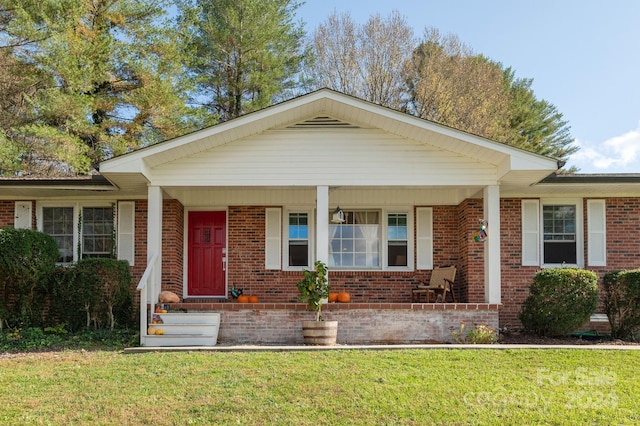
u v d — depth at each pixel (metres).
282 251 16.75
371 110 13.26
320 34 32.31
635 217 15.86
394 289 16.64
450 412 8.05
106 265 13.91
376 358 10.70
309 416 7.92
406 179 13.86
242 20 28.34
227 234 16.80
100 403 8.38
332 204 16.80
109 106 24.08
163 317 13.15
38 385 9.21
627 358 10.66
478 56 33.12
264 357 10.86
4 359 11.02
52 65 21.70
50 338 12.95
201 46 28.64
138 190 15.33
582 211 15.95
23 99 23.45
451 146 13.67
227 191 16.50
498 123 31.67
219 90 29.25
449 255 16.67
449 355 10.91
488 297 13.65
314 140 13.95
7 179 14.46
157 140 24.47
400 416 7.92
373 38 32.03
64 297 13.91
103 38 23.20
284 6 29.78
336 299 15.02
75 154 22.38
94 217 16.42
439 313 13.44
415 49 32.28
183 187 14.24
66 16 22.42
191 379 9.41
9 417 7.89
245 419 7.82
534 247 15.93
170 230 16.02
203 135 13.30
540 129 37.12
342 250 16.97
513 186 14.81
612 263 15.77
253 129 13.73
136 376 9.62
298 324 13.40
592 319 15.28
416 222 16.80
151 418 7.86
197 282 16.86
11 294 14.77
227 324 13.41
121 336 13.09
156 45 24.36
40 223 16.20
